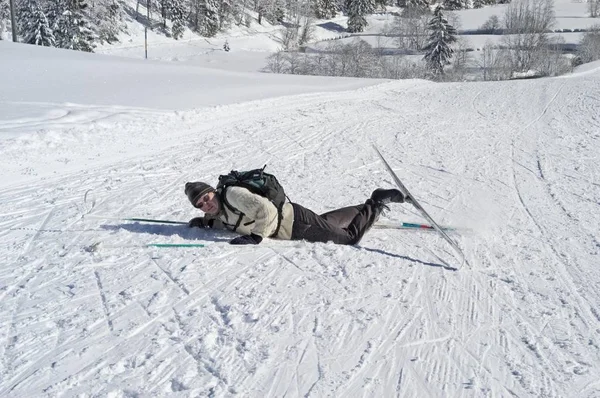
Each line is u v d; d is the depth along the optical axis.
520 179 8.11
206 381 3.08
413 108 14.94
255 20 83.69
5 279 4.40
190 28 73.56
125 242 5.22
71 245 5.14
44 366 3.21
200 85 16.64
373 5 98.25
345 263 4.77
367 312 3.90
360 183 7.74
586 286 4.46
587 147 10.30
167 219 5.98
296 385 3.06
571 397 2.99
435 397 2.98
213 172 8.05
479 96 17.45
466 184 7.80
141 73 18.83
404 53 65.44
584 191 7.49
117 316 3.80
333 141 10.52
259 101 14.05
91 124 10.03
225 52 65.81
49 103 11.83
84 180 7.37
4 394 2.96
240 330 3.62
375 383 3.10
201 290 4.20
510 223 6.13
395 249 5.18
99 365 3.23
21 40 48.38
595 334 3.68
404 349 3.44
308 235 5.23
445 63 56.38
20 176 7.38
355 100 15.86
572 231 5.87
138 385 3.04
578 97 16.97
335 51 51.72
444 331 3.67
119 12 63.00
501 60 56.91
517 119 13.44
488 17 91.44
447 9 102.19
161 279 4.39
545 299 4.20
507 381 3.13
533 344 3.54
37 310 3.88
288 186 7.46
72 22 48.91
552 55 57.84
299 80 20.73
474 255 5.08
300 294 4.15
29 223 5.77
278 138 10.52
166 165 8.30
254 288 4.23
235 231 5.34
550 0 85.75
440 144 10.52
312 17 82.31
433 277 4.54
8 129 9.17
